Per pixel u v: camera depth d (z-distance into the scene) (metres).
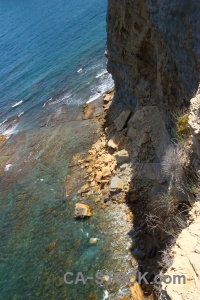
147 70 19.06
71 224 18.55
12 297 16.02
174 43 11.93
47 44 54.09
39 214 20.42
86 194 19.88
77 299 14.59
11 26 77.12
